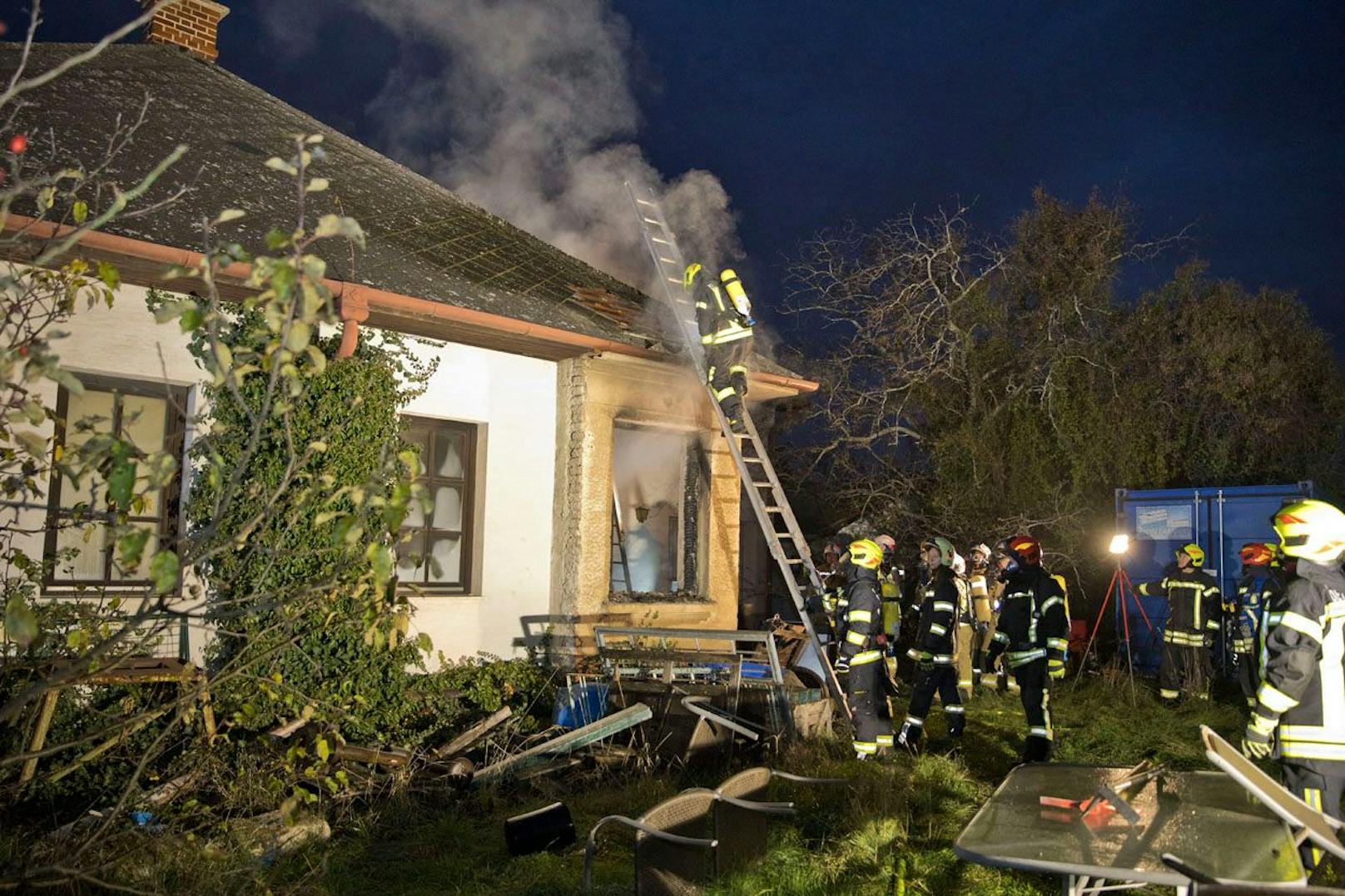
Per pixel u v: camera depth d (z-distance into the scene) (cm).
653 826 388
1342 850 315
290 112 1149
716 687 770
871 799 594
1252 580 991
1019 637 711
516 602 903
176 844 459
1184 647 1027
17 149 390
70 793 588
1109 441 1503
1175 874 301
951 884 486
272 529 682
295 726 627
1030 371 1527
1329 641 425
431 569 866
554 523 937
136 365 693
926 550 807
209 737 605
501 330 828
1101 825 355
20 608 268
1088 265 1566
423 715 771
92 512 447
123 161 793
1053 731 761
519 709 793
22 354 297
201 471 342
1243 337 1525
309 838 527
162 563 275
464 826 573
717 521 1041
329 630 698
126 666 598
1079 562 1485
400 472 792
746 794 466
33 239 586
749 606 1442
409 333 837
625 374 964
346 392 746
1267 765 753
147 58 1095
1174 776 426
